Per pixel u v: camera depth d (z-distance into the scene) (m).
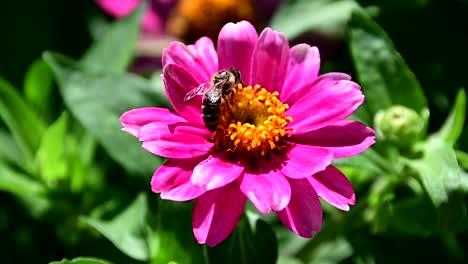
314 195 0.27
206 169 0.27
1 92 0.32
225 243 0.29
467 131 0.31
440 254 0.32
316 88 0.28
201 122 0.28
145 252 0.30
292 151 0.28
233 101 0.28
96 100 0.31
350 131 0.27
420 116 0.31
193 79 0.28
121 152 0.30
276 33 0.28
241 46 0.28
